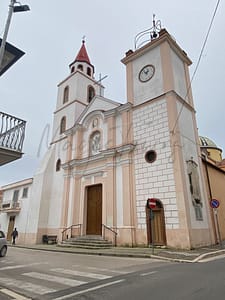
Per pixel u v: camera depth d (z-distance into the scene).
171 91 15.97
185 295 4.53
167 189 14.03
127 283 5.66
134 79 19.00
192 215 13.39
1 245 12.12
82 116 22.77
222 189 20.30
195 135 17.27
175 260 9.38
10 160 8.54
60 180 22.34
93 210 18.69
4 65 8.63
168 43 17.89
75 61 29.47
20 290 5.49
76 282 6.09
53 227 20.97
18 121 8.62
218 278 5.75
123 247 14.48
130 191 15.77
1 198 29.19
